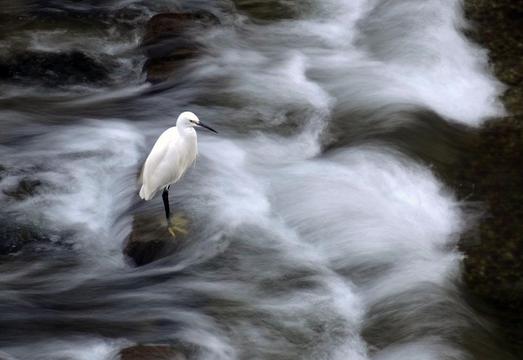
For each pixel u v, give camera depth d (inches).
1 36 665.0
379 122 581.0
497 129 577.6
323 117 588.4
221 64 641.0
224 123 581.0
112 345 405.4
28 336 410.3
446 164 545.0
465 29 684.7
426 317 426.6
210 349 406.0
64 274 453.4
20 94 605.9
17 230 478.3
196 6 726.5
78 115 588.4
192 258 461.7
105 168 535.2
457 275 454.6
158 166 448.1
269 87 618.5
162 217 481.4
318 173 528.7
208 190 509.7
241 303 436.5
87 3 724.0
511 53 657.6
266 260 463.5
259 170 534.0
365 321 427.8
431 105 601.6
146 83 623.5
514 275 455.8
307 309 433.7
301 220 490.9
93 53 648.4
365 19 711.1
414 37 673.0
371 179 526.3
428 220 498.6
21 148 552.4
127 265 458.9
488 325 424.8
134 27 690.2
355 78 630.5
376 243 473.4
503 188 521.0
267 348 410.3
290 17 715.4
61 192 511.8
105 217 497.0
